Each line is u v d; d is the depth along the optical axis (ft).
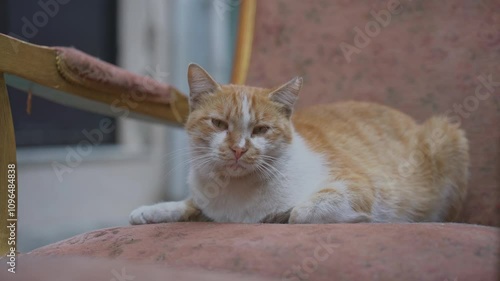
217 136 4.45
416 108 5.89
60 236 9.41
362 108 5.69
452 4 5.82
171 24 11.59
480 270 3.20
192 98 4.69
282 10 6.41
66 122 11.14
